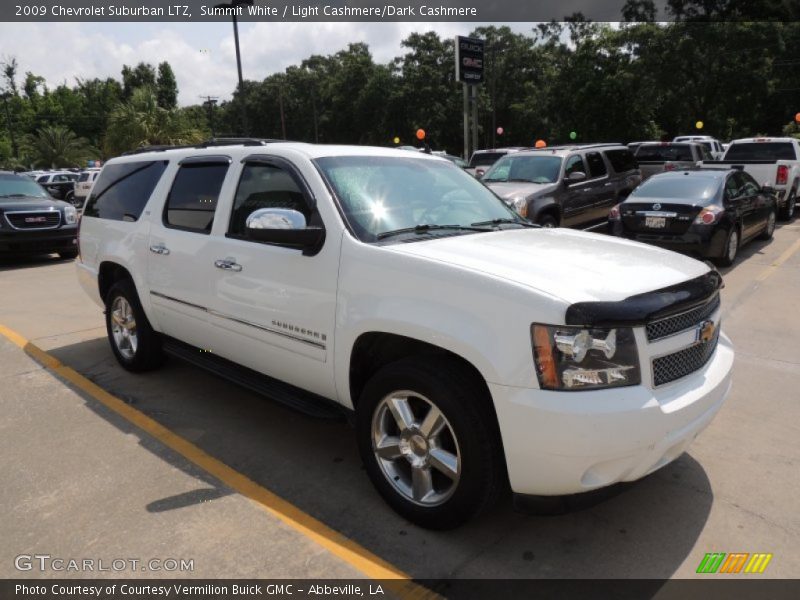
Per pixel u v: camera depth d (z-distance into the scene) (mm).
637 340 2588
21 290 9203
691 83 39969
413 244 3197
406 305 2914
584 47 41500
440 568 2754
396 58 62281
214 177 4199
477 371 2836
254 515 3156
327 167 3588
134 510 3201
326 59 81750
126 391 4883
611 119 40875
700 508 3201
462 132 59688
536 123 58125
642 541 2936
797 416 4270
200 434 4121
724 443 3895
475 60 27719
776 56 39156
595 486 2586
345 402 3367
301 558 2816
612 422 2469
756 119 44281
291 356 3559
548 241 3451
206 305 4121
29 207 11711
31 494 3355
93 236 5477
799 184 15117
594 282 2715
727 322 6508
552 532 3008
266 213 3285
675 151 16641
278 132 80688
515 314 2576
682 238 8633
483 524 3078
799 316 6676
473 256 2979
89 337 6438
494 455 2740
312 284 3348
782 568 2738
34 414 4438
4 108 70562
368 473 3238
